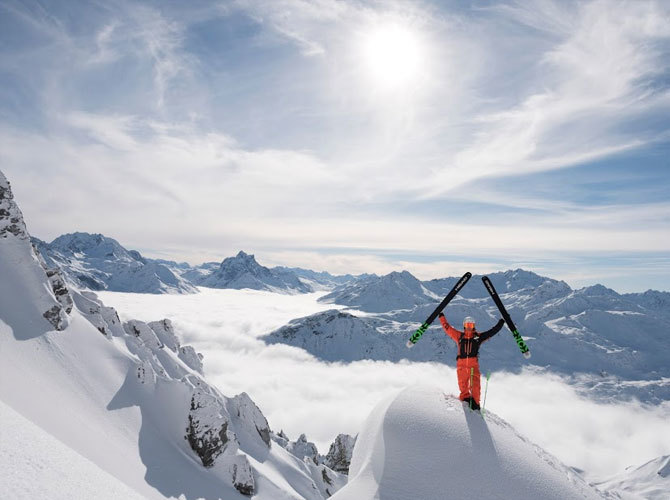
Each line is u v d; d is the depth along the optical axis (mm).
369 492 4961
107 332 26656
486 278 6734
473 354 6234
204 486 21672
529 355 6223
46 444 5102
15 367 16906
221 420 25750
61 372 19719
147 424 22672
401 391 6352
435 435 5371
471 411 5910
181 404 24875
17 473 3943
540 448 5922
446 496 4793
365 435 6098
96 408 20062
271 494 27141
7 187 22422
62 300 23531
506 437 5559
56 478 4375
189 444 24156
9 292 20359
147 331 33594
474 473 4957
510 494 4816
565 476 5363
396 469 5109
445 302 6770
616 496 5551
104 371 22578
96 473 5391
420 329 6727
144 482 17750
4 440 4438
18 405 14141
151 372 25438
